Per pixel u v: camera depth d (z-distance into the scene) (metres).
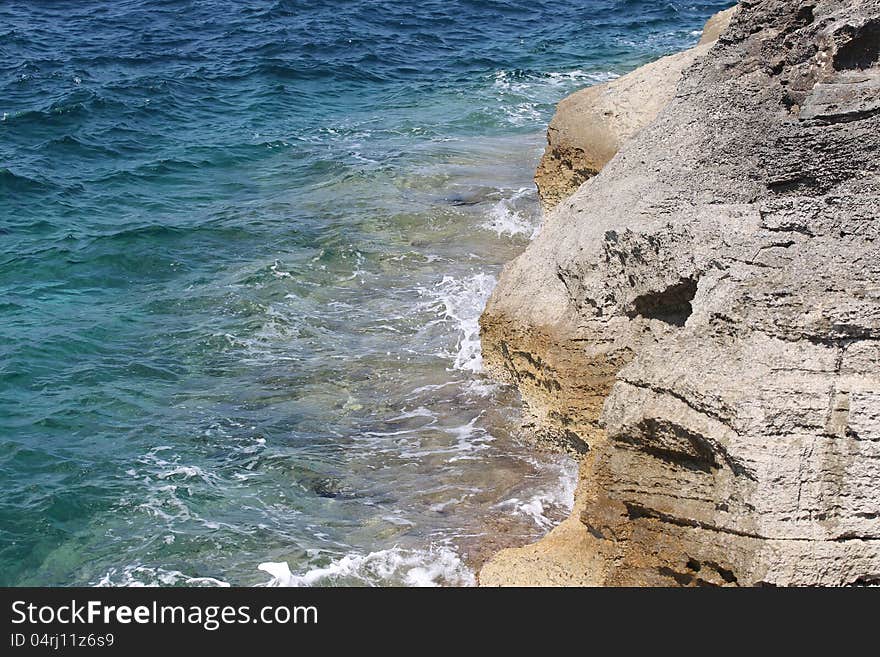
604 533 11.52
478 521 13.80
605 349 14.11
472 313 18.91
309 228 22.83
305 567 12.95
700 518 10.62
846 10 13.73
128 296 20.02
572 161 20.67
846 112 12.63
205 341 18.19
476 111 31.45
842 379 10.36
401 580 12.75
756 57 14.82
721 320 11.05
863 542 10.08
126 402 16.39
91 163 27.44
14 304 19.53
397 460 15.09
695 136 14.78
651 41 40.56
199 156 27.91
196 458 15.09
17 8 46.72
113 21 44.50
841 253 10.99
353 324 18.75
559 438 14.95
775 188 13.19
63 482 14.46
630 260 13.61
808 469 10.12
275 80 35.19
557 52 38.97
